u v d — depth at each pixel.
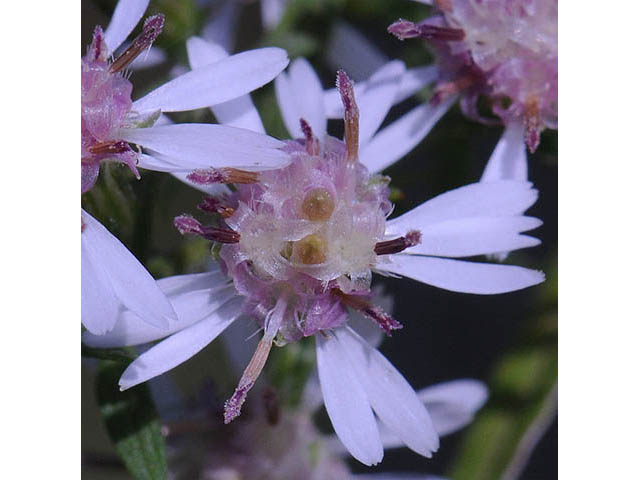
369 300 0.05
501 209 0.05
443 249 0.05
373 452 0.05
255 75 0.05
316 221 0.05
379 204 0.05
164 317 0.05
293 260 0.05
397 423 0.05
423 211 0.05
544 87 0.05
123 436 0.05
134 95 0.05
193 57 0.05
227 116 0.05
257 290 0.05
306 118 0.05
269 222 0.05
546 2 0.05
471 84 0.05
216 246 0.05
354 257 0.05
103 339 0.05
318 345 0.05
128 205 0.05
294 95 0.05
